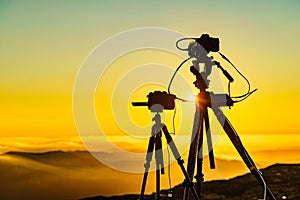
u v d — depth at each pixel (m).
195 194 4.54
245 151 4.64
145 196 6.52
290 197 6.33
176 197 5.98
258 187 6.63
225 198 6.54
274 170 7.05
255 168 4.66
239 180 6.74
